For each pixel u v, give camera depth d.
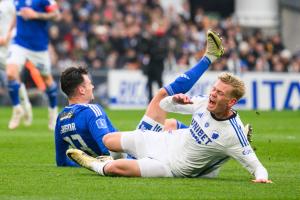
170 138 17.73
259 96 51.81
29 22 31.59
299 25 64.44
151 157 17.72
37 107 50.66
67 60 54.69
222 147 17.06
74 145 19.05
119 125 34.06
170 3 66.69
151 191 15.84
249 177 18.33
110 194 15.52
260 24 64.56
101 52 54.94
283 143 26.92
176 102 17.67
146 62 49.22
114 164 17.61
